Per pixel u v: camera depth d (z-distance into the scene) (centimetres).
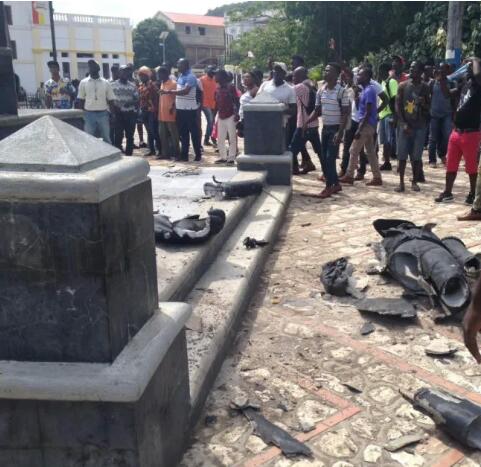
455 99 1014
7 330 217
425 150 1341
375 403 319
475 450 278
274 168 831
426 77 1088
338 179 884
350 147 952
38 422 218
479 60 711
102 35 5653
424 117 839
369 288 485
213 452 277
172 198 667
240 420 304
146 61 7131
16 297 213
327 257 572
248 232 586
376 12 2148
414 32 1809
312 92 948
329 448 281
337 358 370
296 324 421
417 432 293
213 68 1398
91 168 212
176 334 253
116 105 1126
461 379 343
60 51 5438
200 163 1119
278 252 595
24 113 717
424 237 478
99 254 205
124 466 219
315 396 327
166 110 1136
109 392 207
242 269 476
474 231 645
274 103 830
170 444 255
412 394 323
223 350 362
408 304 431
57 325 213
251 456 274
